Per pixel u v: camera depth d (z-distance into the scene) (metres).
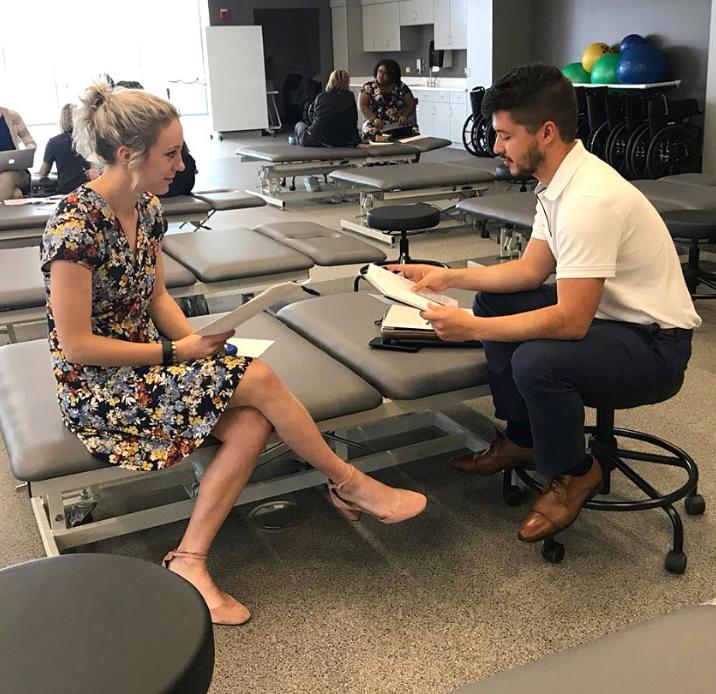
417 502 2.15
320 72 14.55
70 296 1.82
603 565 2.16
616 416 3.00
